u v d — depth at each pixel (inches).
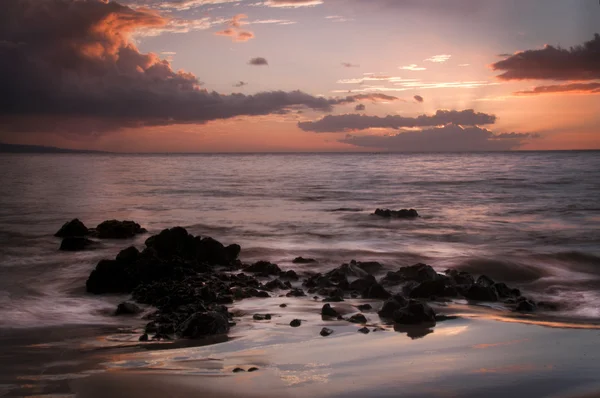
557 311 504.7
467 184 2519.7
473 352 331.6
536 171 3740.2
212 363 312.5
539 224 1187.9
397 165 5620.1
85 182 2736.2
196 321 390.9
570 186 2304.4
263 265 687.7
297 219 1266.0
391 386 264.4
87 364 313.0
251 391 260.1
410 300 445.1
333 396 251.8
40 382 278.4
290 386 266.7
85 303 514.9
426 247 881.5
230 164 6830.7
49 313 470.0
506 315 470.0
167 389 264.7
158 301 501.0
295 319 428.8
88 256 773.3
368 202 1717.5
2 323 428.5
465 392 254.8
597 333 387.5
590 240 964.0
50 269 684.1
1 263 719.1
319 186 2490.2
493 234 1039.6
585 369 291.6
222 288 555.8
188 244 726.5
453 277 611.8
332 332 392.2
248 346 355.3
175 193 2049.7
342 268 639.8
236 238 979.3
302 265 732.7
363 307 487.2
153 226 1122.0
